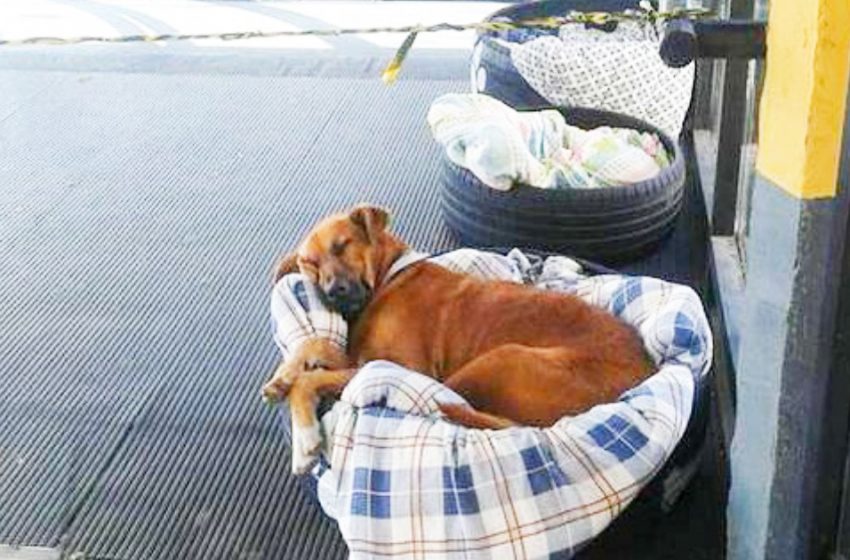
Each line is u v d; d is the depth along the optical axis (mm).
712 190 3057
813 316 1749
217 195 3539
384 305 2369
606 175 3074
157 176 3656
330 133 3906
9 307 2998
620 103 3418
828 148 1651
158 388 2678
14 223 3400
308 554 2188
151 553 2201
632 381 2189
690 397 2109
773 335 1810
